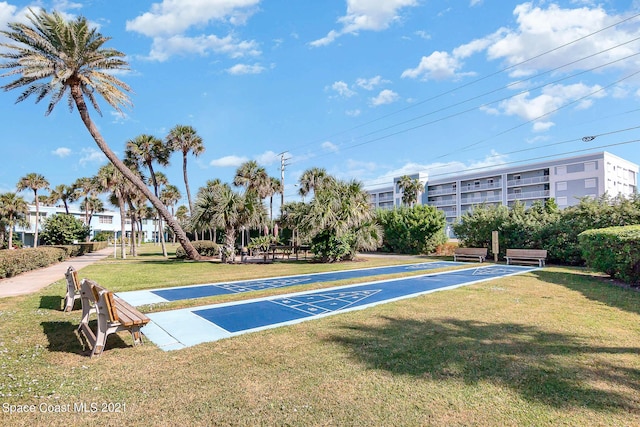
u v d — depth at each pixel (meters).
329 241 20.58
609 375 3.94
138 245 65.31
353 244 21.84
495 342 5.11
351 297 8.95
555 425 2.97
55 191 58.53
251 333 5.67
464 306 7.61
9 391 3.51
